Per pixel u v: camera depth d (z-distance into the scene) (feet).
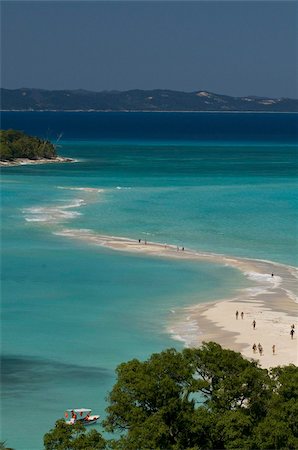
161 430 242.17
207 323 510.17
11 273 638.94
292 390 256.73
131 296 574.97
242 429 245.45
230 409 257.55
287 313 536.01
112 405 261.24
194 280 626.64
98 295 576.61
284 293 592.60
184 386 261.65
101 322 512.63
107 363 440.86
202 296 579.07
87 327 501.56
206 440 248.73
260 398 257.75
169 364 260.83
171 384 252.01
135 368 263.49
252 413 254.68
